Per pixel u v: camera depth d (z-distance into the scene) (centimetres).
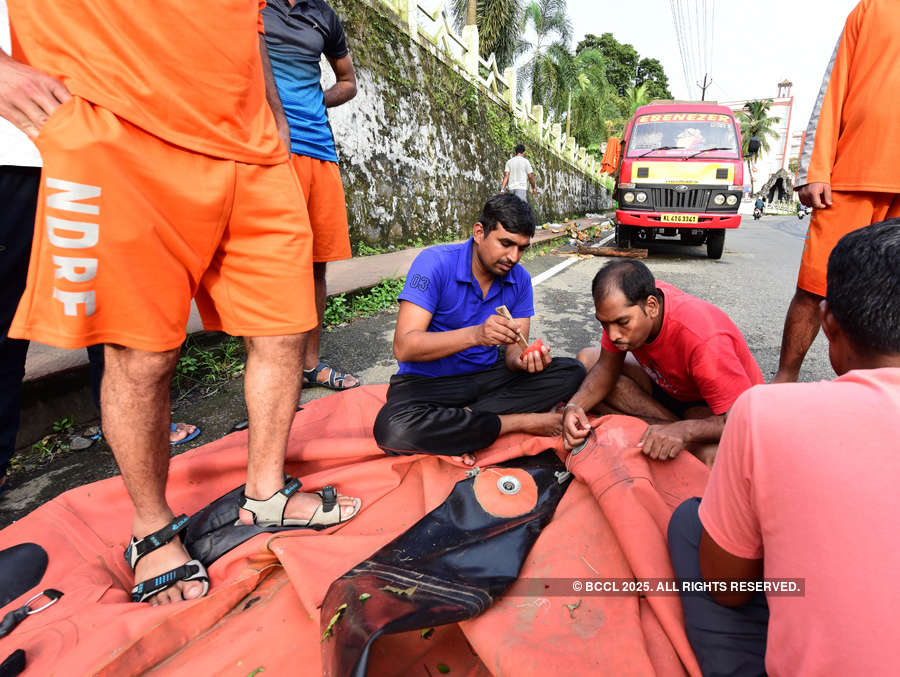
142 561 137
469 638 115
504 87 1335
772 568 78
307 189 254
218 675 115
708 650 105
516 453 197
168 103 121
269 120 148
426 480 183
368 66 724
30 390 222
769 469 79
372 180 712
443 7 964
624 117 3322
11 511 184
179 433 230
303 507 160
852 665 67
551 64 1966
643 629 118
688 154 754
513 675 105
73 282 115
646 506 152
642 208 770
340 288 434
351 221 659
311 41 246
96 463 214
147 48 117
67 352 257
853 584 68
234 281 145
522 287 225
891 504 68
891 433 71
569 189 1961
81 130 111
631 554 134
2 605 132
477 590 121
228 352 309
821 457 73
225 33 126
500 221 189
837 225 212
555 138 1789
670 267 690
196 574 137
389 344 358
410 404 193
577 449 183
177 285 130
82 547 153
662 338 182
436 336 191
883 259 81
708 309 179
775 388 85
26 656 112
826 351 340
